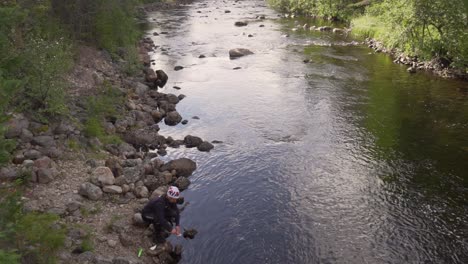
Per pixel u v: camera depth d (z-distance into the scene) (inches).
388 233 442.0
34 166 458.9
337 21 1846.7
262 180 546.9
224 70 1079.0
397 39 1121.4
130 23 1189.7
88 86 753.0
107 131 637.3
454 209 479.2
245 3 2645.2
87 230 397.7
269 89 922.1
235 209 484.1
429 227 450.3
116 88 780.0
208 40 1437.0
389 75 1014.4
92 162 514.9
